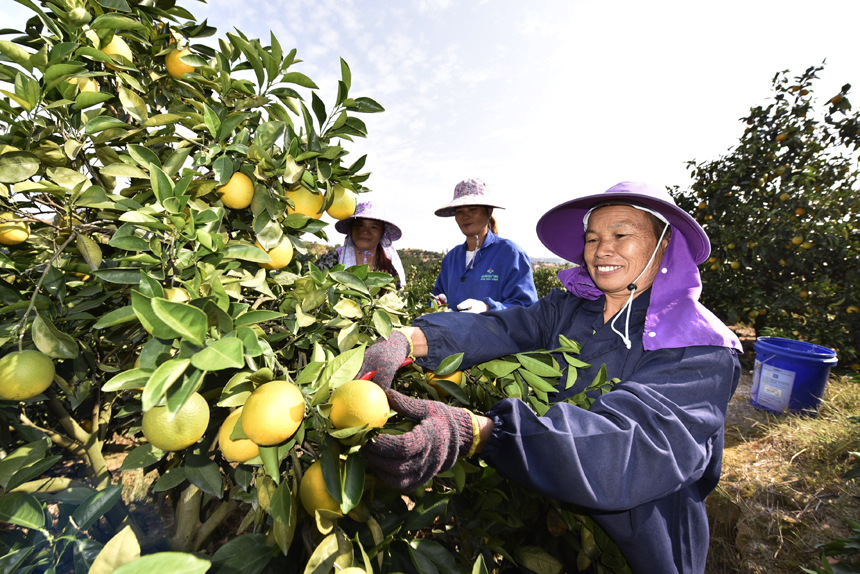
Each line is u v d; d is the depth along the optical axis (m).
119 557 0.71
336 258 3.43
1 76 1.01
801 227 6.77
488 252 3.85
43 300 1.09
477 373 1.64
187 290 0.94
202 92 1.36
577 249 2.01
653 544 1.20
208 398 1.07
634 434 0.97
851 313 6.41
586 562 1.62
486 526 1.54
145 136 1.23
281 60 1.29
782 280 7.37
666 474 0.95
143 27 1.19
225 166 1.12
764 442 3.34
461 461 1.31
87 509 0.86
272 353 0.95
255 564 0.93
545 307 1.79
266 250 1.20
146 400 0.60
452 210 4.39
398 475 0.88
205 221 0.99
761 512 2.51
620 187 1.47
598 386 1.35
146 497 1.40
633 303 1.47
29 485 1.01
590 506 0.93
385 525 1.17
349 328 1.22
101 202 1.00
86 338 1.33
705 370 1.14
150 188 1.14
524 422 1.04
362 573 0.83
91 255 1.01
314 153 1.21
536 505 1.71
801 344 4.55
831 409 3.89
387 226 4.30
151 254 1.01
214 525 1.23
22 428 1.16
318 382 0.98
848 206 6.59
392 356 1.19
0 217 1.01
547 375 1.45
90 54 1.08
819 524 2.33
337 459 0.86
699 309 1.26
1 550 0.84
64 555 0.87
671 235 1.43
